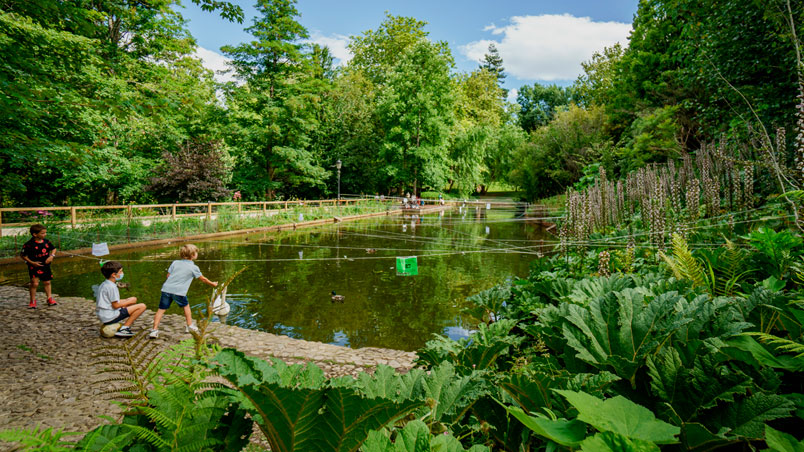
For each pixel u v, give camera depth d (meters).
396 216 28.41
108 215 16.80
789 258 2.66
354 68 45.09
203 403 1.03
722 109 8.20
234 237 16.97
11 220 14.33
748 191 4.69
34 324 5.71
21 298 7.22
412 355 4.91
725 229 4.71
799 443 0.84
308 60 28.41
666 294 1.66
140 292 8.14
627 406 0.83
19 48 5.98
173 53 22.73
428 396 1.26
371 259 12.09
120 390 1.07
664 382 1.29
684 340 1.54
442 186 38.38
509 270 10.52
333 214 25.25
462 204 39.03
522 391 1.35
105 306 5.21
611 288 2.57
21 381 3.90
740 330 1.43
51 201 18.17
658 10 16.14
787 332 1.67
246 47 26.38
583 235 5.71
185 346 1.23
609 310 1.69
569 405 1.28
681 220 5.22
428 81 37.09
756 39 6.52
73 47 6.89
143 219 16.02
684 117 11.41
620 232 6.42
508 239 15.80
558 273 4.63
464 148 41.62
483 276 9.88
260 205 25.08
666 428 0.75
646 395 1.38
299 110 28.28
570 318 1.70
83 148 7.55
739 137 6.77
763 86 6.65
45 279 6.69
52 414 3.29
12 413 3.30
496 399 1.34
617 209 8.50
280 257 12.39
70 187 16.83
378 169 38.28
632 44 18.94
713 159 6.57
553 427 0.86
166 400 1.00
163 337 5.27
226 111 26.98
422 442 0.86
